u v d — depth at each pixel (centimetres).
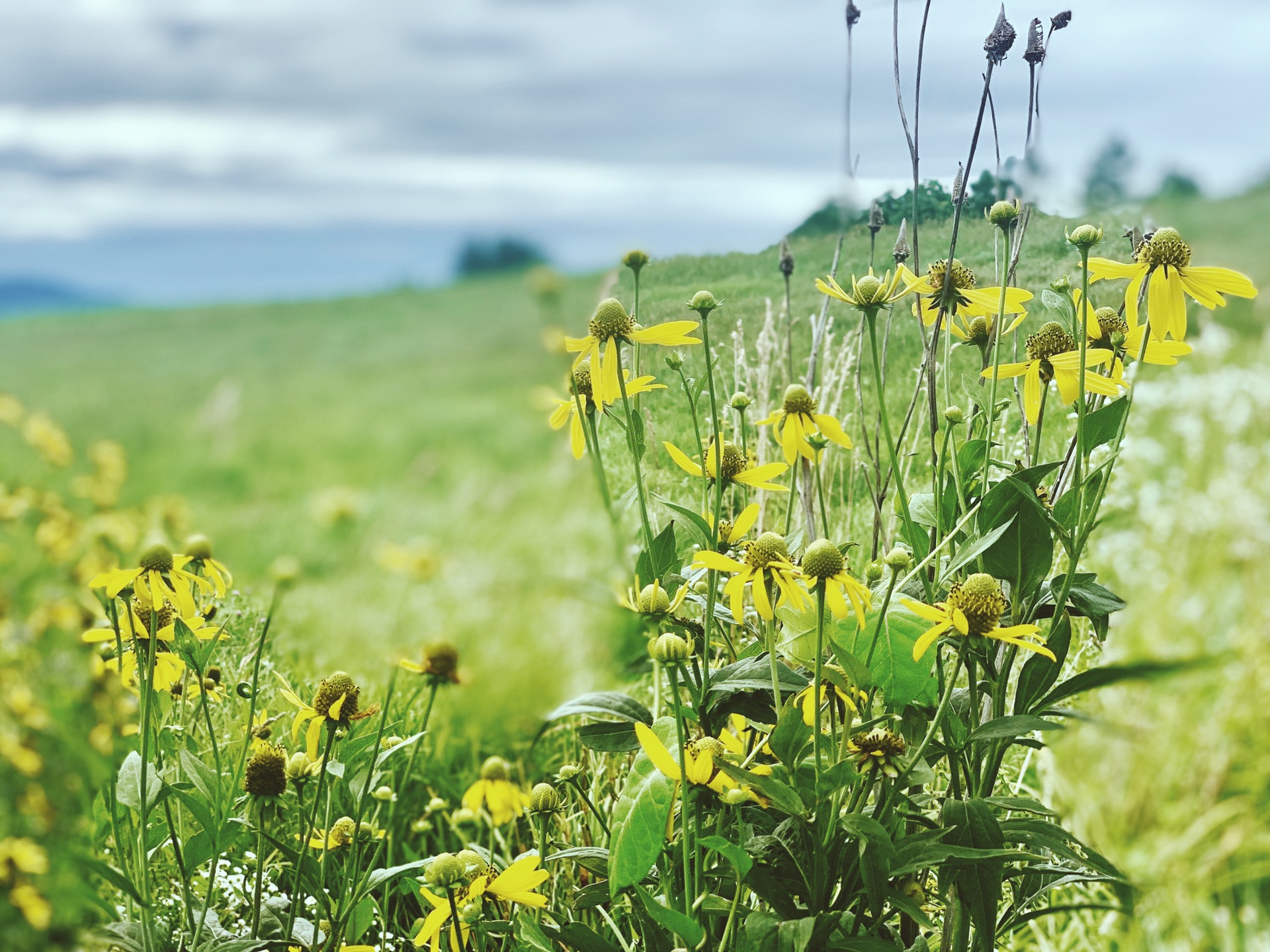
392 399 1230
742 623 121
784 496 160
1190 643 279
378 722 149
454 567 382
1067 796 246
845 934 106
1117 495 212
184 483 817
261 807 114
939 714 100
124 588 109
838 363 158
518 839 174
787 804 100
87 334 1928
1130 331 117
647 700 169
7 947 107
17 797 123
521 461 834
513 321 1788
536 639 279
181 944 114
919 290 119
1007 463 136
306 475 850
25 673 174
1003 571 114
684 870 100
